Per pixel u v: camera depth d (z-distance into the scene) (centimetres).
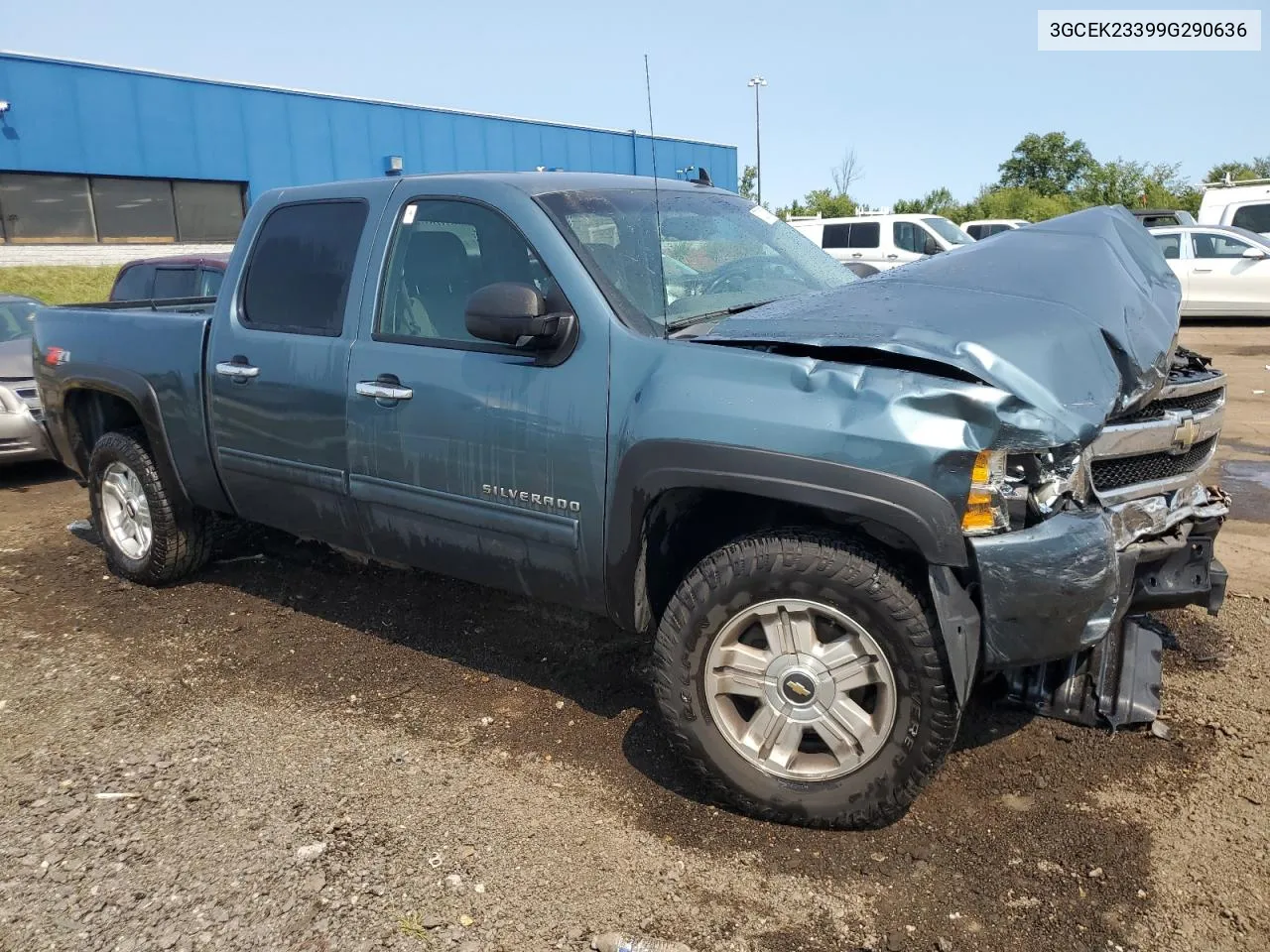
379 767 326
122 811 304
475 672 393
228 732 352
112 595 495
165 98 2273
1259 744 320
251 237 423
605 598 317
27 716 369
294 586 493
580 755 330
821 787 279
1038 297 293
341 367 370
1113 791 298
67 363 499
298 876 271
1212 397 352
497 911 255
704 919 250
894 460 251
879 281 317
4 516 670
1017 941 238
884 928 245
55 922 255
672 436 280
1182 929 240
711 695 288
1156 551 312
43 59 2081
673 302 328
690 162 2805
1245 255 1619
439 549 359
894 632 262
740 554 279
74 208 2200
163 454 460
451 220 355
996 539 252
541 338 311
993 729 336
